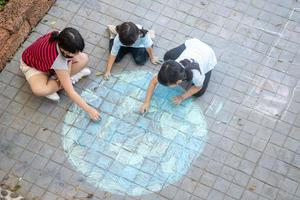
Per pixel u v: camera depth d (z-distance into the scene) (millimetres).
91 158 3785
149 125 3930
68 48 3408
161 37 4316
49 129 3887
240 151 3861
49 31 4301
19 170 3721
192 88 3854
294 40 4359
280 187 3742
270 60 4250
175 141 3873
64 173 3721
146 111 3953
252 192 3717
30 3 4098
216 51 4262
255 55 4266
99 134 3881
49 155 3785
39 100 3996
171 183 3709
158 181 3713
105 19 4383
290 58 4270
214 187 3717
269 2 4523
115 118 3945
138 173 3738
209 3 4496
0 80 4066
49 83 3850
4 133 3857
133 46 4055
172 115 3973
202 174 3756
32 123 3906
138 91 4066
